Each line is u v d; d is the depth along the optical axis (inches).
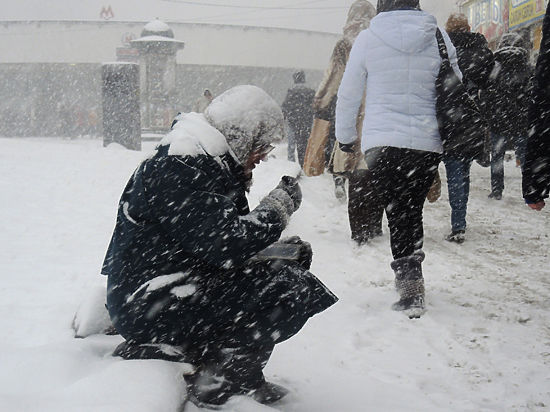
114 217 316.5
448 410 121.1
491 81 291.9
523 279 217.9
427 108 184.5
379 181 184.9
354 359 146.5
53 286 193.2
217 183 110.2
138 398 93.8
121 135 786.8
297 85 551.2
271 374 134.0
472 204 375.2
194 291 110.1
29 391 102.7
